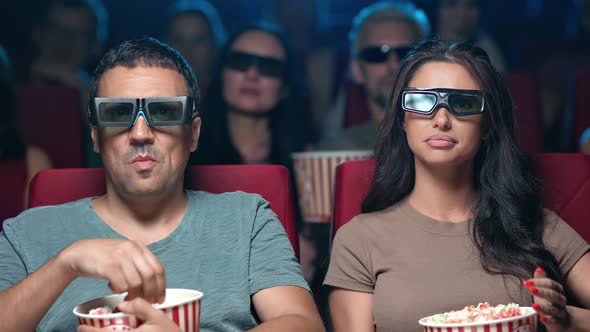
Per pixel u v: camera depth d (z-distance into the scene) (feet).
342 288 6.75
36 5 19.49
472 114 6.53
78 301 6.00
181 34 16.44
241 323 6.05
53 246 6.27
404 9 12.78
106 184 6.83
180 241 6.31
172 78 6.27
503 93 6.87
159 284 4.84
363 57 12.47
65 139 12.23
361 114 13.03
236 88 12.40
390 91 7.07
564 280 6.70
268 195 7.06
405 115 6.77
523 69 20.65
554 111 18.28
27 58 19.77
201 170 7.13
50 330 5.94
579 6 20.99
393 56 12.32
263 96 12.44
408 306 6.38
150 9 21.75
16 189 11.16
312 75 17.24
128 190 6.09
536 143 12.46
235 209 6.50
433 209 6.78
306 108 12.95
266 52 12.46
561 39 21.15
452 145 6.53
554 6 22.13
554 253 6.67
